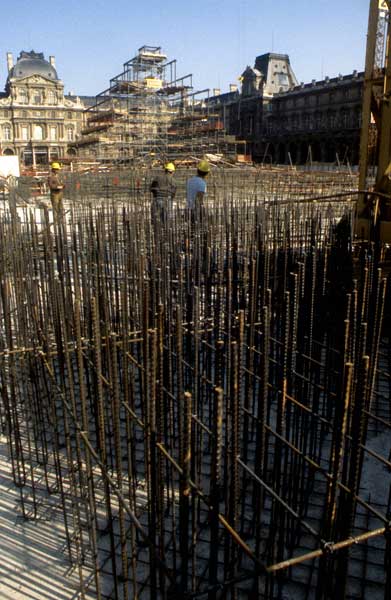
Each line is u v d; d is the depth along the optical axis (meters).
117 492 2.94
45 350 4.79
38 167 48.78
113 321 6.17
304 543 3.89
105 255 6.79
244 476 3.77
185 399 2.46
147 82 46.66
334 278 6.26
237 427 2.76
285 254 6.30
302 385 4.33
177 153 47.19
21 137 85.62
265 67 81.00
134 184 24.70
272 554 3.21
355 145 65.75
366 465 4.75
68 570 3.69
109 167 42.41
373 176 10.01
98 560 3.73
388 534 2.57
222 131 48.75
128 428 3.80
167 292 5.67
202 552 3.77
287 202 10.33
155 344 2.91
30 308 5.36
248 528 3.87
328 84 68.19
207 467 4.70
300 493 3.93
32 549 3.88
